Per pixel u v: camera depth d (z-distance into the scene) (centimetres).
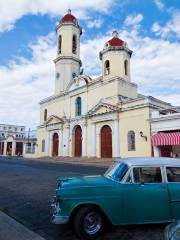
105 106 2845
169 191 527
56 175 1497
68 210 487
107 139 2852
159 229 539
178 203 525
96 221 504
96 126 3012
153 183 534
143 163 552
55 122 3706
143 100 2483
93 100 3166
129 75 3155
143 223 509
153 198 518
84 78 3359
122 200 509
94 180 554
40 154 4034
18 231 537
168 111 2448
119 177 542
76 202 491
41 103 4231
